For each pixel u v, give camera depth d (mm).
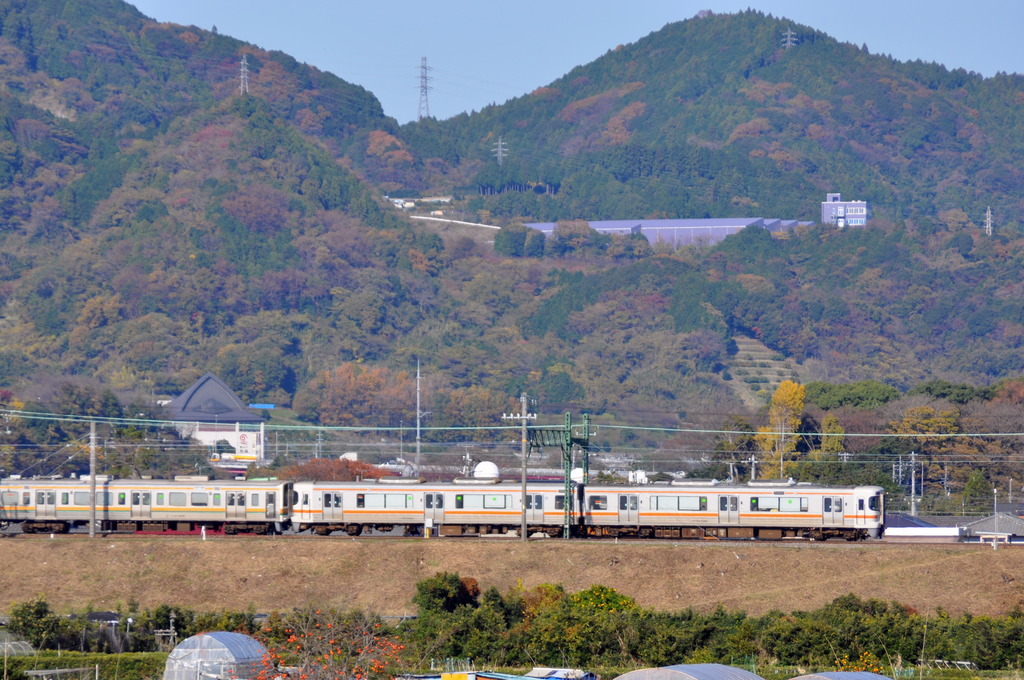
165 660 183125
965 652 195875
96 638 199875
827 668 187500
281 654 169125
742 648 194750
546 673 180375
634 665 190375
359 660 164125
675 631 194625
